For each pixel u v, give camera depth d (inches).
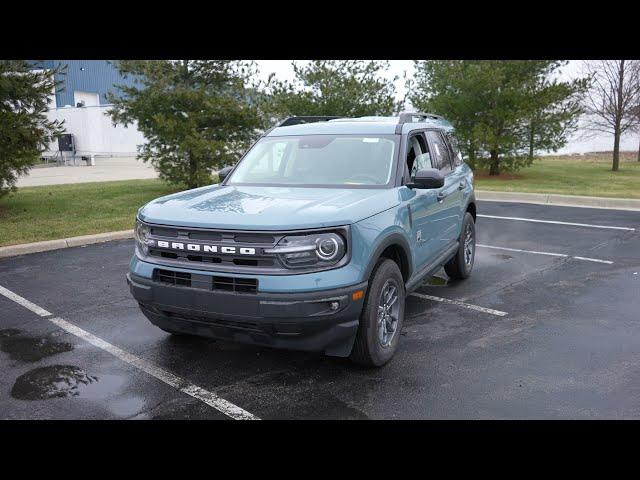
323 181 198.7
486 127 708.7
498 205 536.1
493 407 151.6
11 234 376.5
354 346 167.8
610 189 600.1
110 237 383.9
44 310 237.9
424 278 208.2
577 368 175.8
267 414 149.4
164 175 558.9
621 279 281.0
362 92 641.0
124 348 195.9
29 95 438.0
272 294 148.2
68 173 913.5
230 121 556.7
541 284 273.7
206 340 202.7
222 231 154.5
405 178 197.5
